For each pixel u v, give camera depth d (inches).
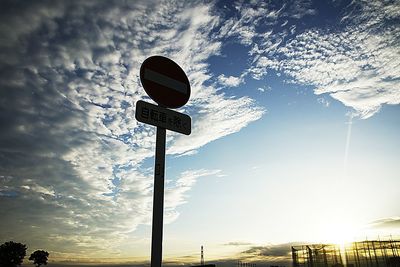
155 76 121.8
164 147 112.9
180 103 126.6
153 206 101.1
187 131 123.3
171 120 119.0
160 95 120.2
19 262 1515.7
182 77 132.3
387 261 1589.6
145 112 112.2
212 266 1201.4
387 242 1663.4
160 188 105.0
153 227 98.2
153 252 95.2
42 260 1573.6
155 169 107.0
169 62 130.0
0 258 1456.7
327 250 1679.4
